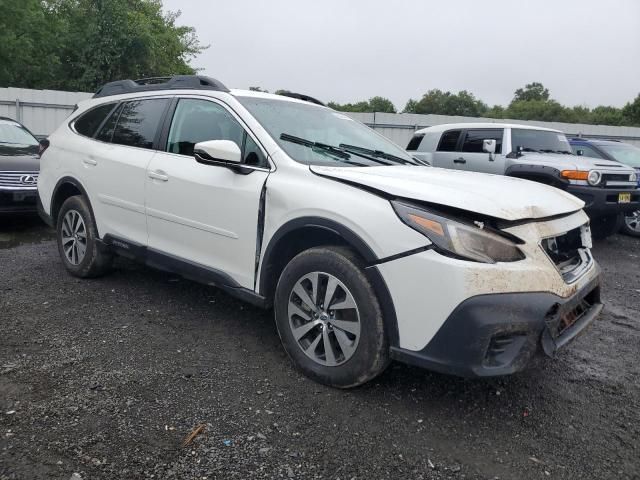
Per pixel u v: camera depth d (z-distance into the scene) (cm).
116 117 478
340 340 304
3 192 702
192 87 422
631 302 535
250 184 347
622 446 273
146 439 258
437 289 265
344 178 310
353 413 290
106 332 386
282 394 306
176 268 404
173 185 395
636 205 780
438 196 280
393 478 239
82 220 489
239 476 235
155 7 3183
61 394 296
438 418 290
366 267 289
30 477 227
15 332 378
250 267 350
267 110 391
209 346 370
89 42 2392
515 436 277
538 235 286
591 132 2122
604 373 361
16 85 2369
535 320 261
